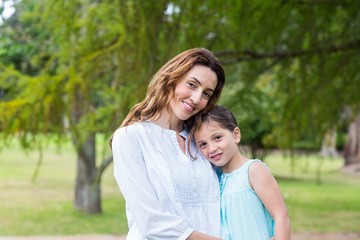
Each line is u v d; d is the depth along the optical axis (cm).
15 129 960
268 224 322
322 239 1165
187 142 329
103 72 950
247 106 1145
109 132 947
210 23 964
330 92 1165
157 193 310
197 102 317
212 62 324
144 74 858
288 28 1109
